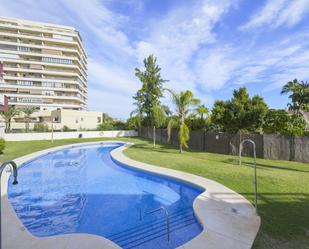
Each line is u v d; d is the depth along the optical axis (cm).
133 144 2594
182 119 1844
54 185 1066
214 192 797
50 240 484
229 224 555
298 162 1398
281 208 659
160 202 851
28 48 5922
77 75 6344
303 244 466
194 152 1894
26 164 1452
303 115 2197
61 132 3422
